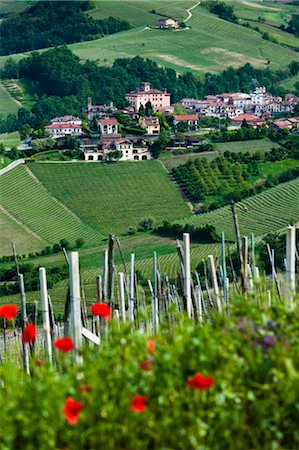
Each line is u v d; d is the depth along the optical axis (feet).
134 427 50.67
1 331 184.65
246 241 88.94
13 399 53.26
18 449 50.21
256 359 53.98
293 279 79.25
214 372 52.85
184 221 602.03
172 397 51.34
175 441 50.55
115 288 260.42
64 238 611.47
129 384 51.83
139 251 518.78
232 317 59.31
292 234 79.05
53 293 377.50
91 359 60.64
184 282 89.40
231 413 51.13
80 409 48.80
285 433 52.24
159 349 56.13
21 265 442.50
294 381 51.70
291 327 56.75
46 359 74.33
